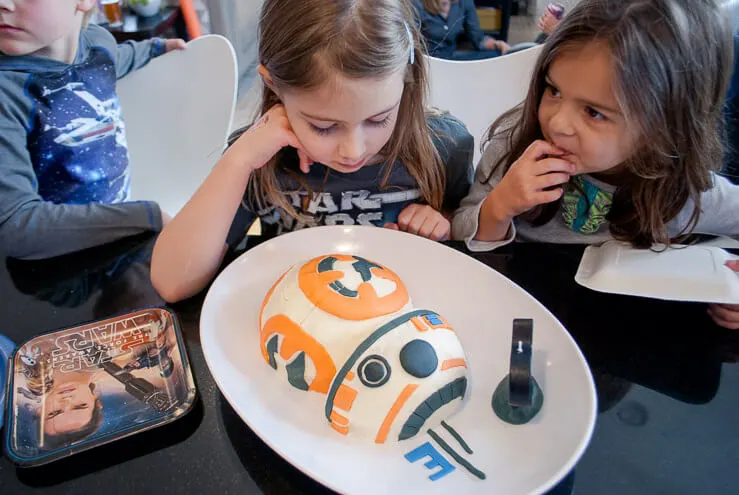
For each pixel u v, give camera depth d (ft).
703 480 1.39
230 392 1.54
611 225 2.55
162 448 1.49
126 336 1.83
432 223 2.66
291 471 1.44
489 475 1.38
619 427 1.53
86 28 3.61
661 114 1.89
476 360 1.73
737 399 1.62
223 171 2.21
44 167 3.35
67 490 1.39
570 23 1.90
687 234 2.50
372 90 1.86
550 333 1.69
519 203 2.28
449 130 3.09
